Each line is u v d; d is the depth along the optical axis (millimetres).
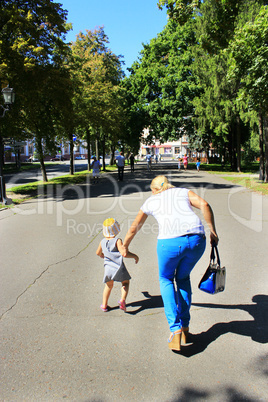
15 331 3438
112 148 46500
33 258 5789
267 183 17594
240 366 2820
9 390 2568
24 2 14312
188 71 32281
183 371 2768
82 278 4844
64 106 16172
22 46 13469
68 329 3461
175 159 78500
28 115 17094
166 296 3088
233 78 12984
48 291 4402
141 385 2605
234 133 30500
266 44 11656
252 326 3447
